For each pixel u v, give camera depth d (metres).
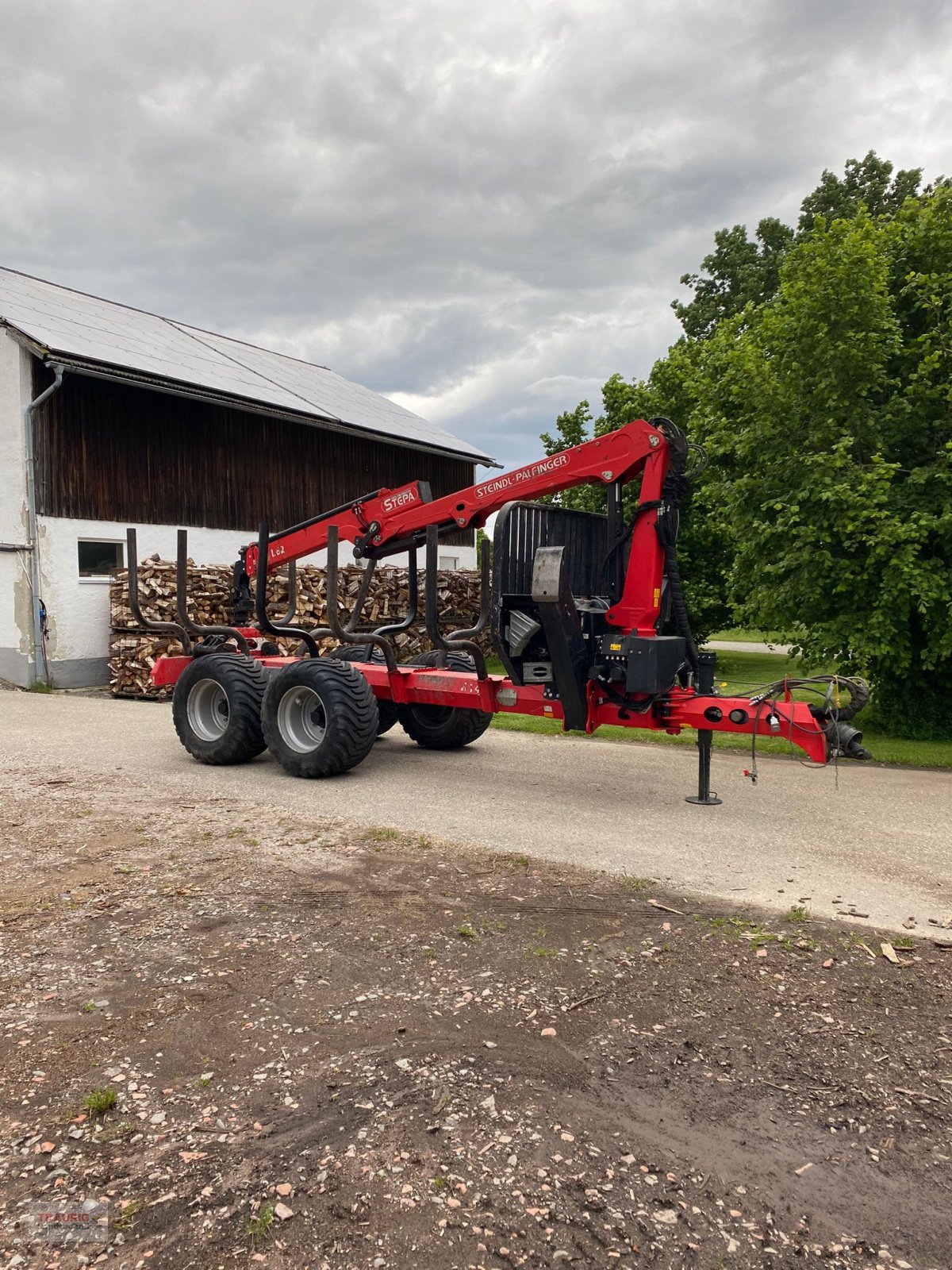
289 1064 2.98
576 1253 2.19
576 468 6.98
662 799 6.91
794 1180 2.46
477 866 5.09
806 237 26.64
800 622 10.06
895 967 3.79
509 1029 3.24
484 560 7.16
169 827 5.88
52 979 3.60
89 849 5.36
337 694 7.32
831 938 4.08
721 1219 2.31
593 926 4.22
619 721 6.85
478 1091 2.84
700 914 4.38
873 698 10.17
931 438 9.54
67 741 9.34
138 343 16.84
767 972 3.73
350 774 7.77
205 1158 2.50
